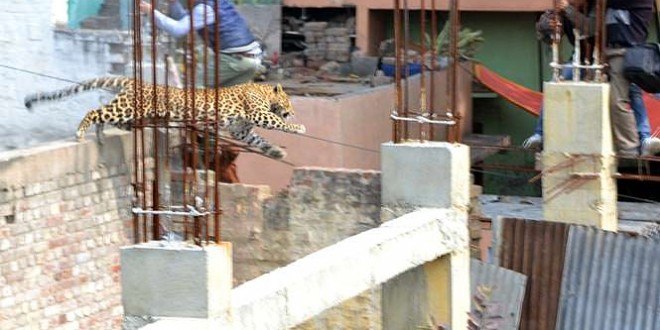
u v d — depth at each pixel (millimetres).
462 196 18922
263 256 24500
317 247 24062
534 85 39281
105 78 23391
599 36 22672
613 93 23469
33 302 21453
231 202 24547
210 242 14477
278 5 37906
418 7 38031
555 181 22484
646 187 34562
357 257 16406
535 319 21828
